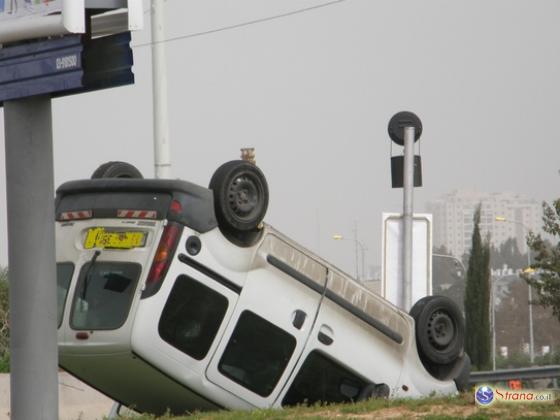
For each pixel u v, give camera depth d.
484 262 107.62
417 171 45.09
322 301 31.77
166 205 29.14
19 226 21.06
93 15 20.56
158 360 28.80
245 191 30.20
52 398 21.14
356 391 32.88
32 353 21.03
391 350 33.41
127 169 34.56
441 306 35.00
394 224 45.19
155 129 42.72
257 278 30.38
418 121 45.09
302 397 31.86
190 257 29.06
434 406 28.83
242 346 30.28
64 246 30.22
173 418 28.75
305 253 31.62
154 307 28.50
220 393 29.95
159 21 42.84
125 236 29.25
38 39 20.38
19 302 21.06
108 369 29.53
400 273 45.12
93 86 20.14
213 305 29.58
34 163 21.03
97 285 29.27
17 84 20.80
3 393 38.06
